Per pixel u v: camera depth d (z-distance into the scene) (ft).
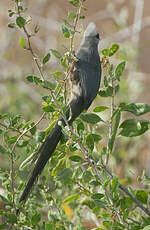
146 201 25.86
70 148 23.97
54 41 52.16
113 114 25.76
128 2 75.77
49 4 61.52
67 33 23.82
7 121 24.48
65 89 24.49
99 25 66.49
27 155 26.32
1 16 55.01
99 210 27.35
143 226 25.08
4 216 26.48
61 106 23.48
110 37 51.37
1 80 48.98
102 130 35.32
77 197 28.12
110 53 26.04
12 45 53.98
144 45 69.72
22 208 25.40
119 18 58.13
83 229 26.94
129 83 48.78
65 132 23.17
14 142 24.32
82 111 30.09
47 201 27.20
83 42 31.12
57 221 27.17
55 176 26.37
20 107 43.01
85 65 30.53
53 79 25.99
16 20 22.30
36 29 23.16
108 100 42.42
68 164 27.17
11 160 24.00
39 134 24.16
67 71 24.14
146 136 46.55
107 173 24.43
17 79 47.80
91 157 24.63
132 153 44.57
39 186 27.12
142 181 27.09
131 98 47.03
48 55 23.25
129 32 55.11
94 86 30.60
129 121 26.30
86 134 24.97
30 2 59.11
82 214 32.19
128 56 50.01
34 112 43.14
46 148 26.08
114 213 24.39
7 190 25.00
